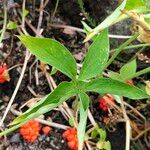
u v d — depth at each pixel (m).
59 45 0.17
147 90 0.21
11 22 0.25
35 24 0.27
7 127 0.24
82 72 0.18
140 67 0.26
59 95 0.18
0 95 0.25
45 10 0.27
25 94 0.25
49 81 0.25
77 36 0.27
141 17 0.17
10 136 0.24
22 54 0.26
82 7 0.26
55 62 0.17
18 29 0.26
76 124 0.23
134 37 0.20
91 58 0.18
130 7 0.17
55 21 0.27
